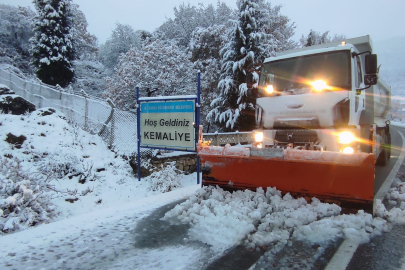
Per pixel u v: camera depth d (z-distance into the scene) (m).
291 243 3.31
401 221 3.88
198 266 2.87
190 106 6.91
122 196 7.48
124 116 9.65
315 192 4.11
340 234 3.47
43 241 3.53
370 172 3.67
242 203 4.25
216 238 3.49
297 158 4.05
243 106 15.95
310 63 5.66
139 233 3.77
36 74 21.47
